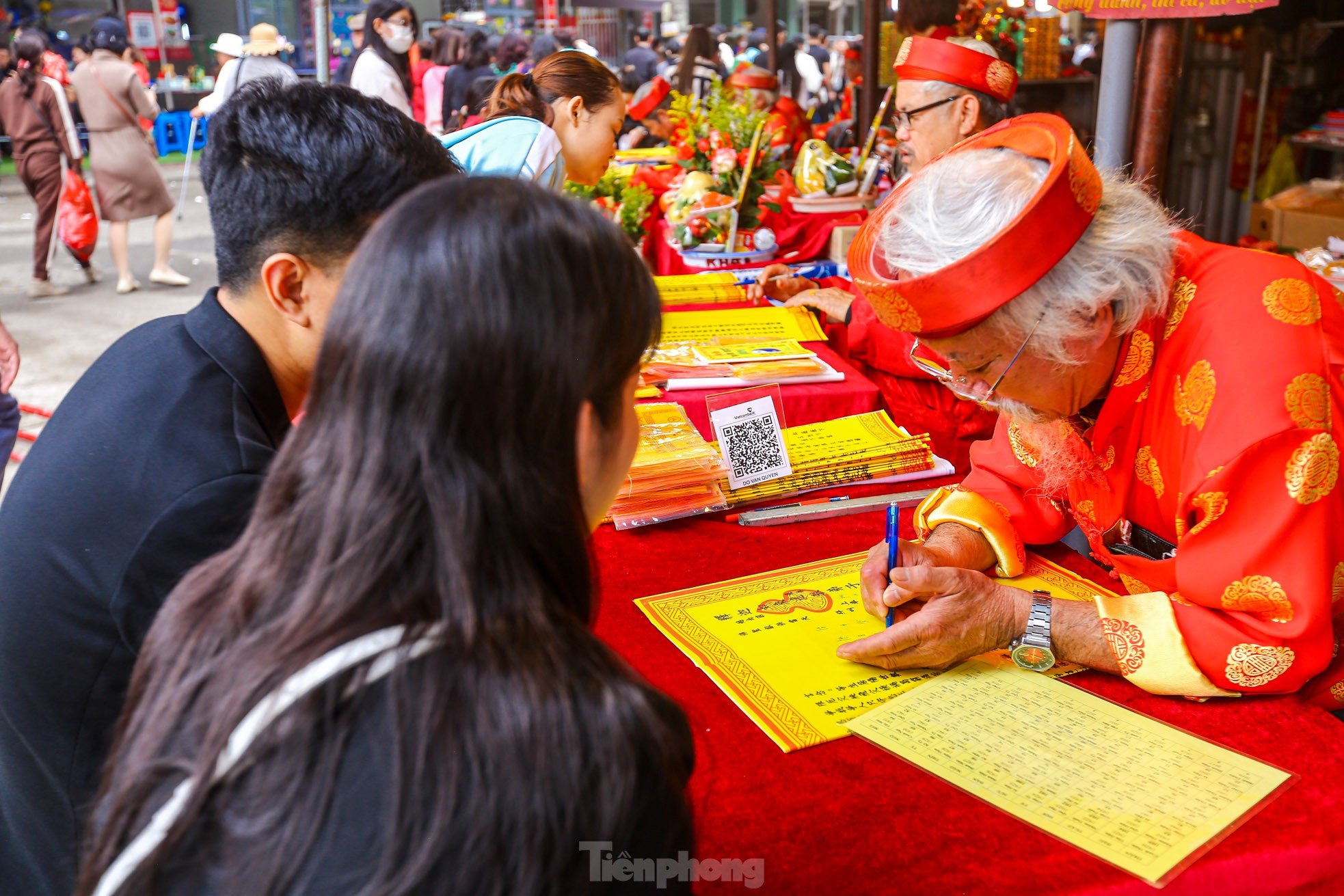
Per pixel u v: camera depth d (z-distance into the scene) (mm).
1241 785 967
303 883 503
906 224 1146
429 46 7902
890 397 2428
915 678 1172
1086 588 1377
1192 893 861
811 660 1212
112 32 5965
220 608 586
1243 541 1085
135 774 567
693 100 3328
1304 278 1145
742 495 1672
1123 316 1149
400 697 509
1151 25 2201
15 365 2375
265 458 904
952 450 2434
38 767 948
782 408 1820
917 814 947
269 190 918
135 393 929
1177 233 1237
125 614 858
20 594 899
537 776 498
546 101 2502
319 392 556
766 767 1023
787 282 2852
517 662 519
